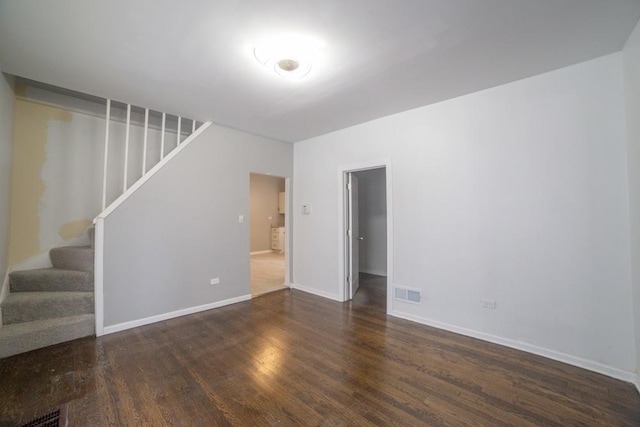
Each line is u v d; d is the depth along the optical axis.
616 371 2.14
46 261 3.23
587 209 2.28
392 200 3.47
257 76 2.46
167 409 1.82
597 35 1.94
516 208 2.61
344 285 4.09
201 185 3.67
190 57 2.17
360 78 2.52
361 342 2.76
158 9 1.66
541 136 2.48
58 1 1.59
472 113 2.85
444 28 1.85
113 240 3.00
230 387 2.04
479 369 2.28
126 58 2.19
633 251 2.05
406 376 2.18
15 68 2.34
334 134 4.14
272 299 4.17
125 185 3.18
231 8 1.65
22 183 3.09
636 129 1.94
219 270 3.84
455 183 2.97
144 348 2.63
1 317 2.60
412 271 3.30
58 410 1.80
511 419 1.73
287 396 1.95
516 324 2.61
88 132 3.48
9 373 2.19
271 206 9.12
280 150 4.63
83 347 2.63
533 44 2.04
